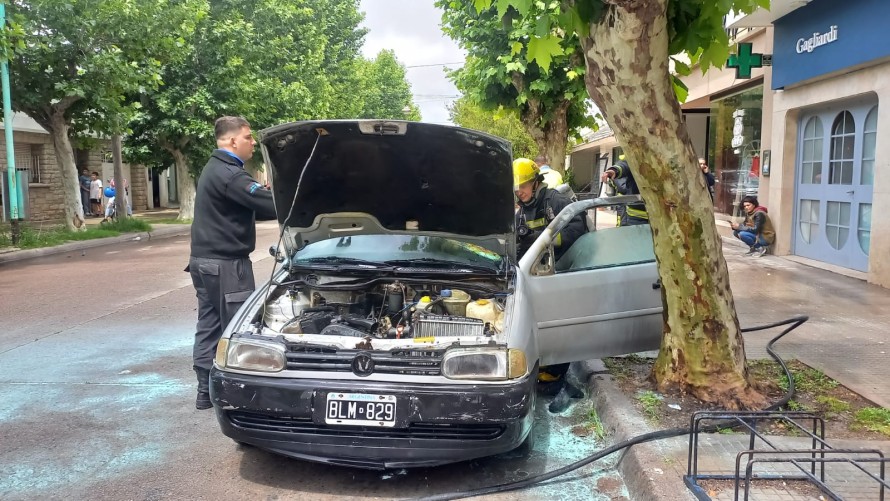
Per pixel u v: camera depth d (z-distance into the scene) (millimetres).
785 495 3332
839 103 10258
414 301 4430
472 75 12914
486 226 4633
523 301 4207
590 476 3957
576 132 14320
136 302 9016
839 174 10320
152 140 22688
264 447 3752
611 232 5352
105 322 7840
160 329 7488
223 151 4797
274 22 24922
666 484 3473
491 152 4027
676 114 4191
